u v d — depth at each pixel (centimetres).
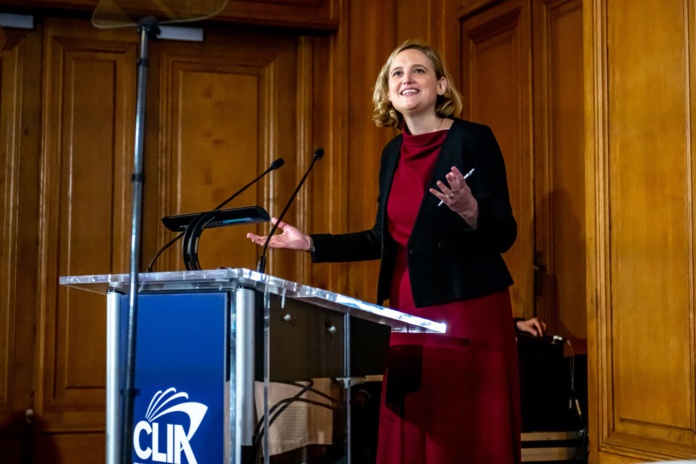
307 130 508
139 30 197
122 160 486
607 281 326
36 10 472
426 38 488
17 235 471
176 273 192
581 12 388
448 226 244
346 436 201
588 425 335
